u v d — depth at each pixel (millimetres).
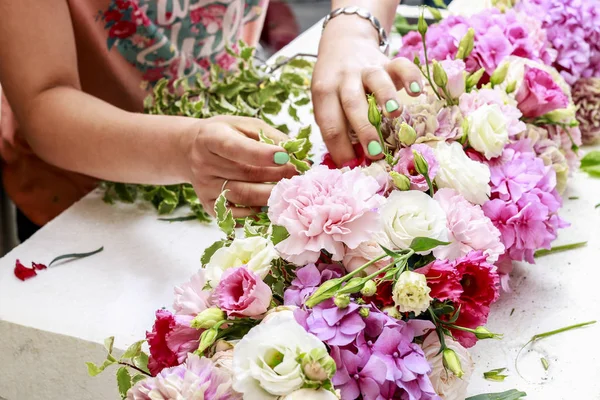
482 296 630
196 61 1258
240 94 1213
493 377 696
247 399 535
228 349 604
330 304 585
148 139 935
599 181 1108
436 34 1109
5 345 886
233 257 644
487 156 825
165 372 575
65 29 1047
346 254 646
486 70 1013
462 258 634
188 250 979
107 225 1044
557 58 1157
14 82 1040
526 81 950
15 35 1016
